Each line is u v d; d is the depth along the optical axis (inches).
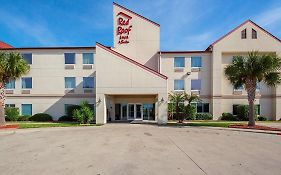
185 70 1263.5
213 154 400.5
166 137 600.4
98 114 1009.5
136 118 1262.3
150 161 349.4
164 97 990.4
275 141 549.6
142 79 1005.8
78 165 328.8
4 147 470.6
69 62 1213.7
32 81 1211.9
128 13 1302.9
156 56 1280.8
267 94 1251.8
